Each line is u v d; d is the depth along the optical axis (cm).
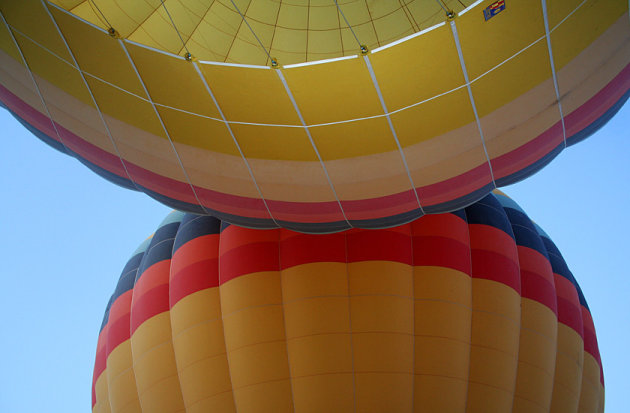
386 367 1356
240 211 1236
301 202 1190
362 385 1348
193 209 1268
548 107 1054
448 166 1112
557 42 973
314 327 1384
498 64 984
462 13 927
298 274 1431
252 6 1226
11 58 1089
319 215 1218
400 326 1382
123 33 1141
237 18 1223
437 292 1411
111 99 1087
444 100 1022
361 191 1156
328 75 985
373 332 1374
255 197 1195
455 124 1054
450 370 1368
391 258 1432
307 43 1216
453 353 1379
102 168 1255
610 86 1066
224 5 1220
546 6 931
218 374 1409
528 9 931
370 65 971
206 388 1405
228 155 1127
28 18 1002
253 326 1410
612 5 951
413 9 1181
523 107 1043
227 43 1212
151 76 1027
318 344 1373
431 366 1365
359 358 1362
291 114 1046
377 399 1340
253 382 1377
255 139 1092
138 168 1202
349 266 1430
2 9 1006
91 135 1173
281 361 1385
